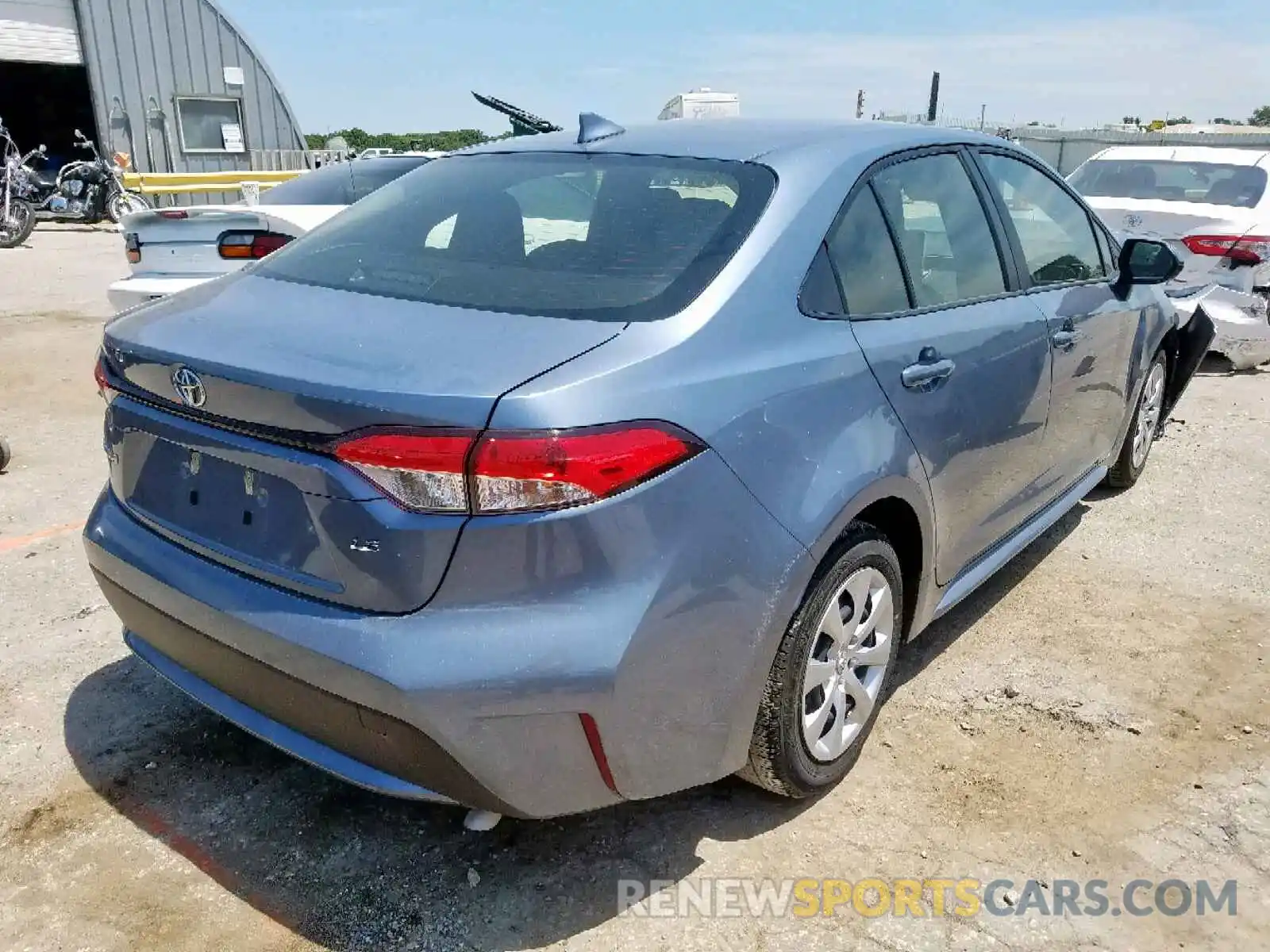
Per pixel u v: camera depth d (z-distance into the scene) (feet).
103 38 62.23
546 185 9.53
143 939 7.58
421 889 8.14
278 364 7.14
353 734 7.11
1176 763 9.82
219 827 8.79
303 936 7.66
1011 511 11.84
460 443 6.49
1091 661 11.71
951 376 9.68
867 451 8.47
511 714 6.75
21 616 12.22
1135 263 13.69
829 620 8.64
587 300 7.81
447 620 6.72
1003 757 9.89
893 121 11.30
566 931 7.75
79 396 22.15
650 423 6.92
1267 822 9.00
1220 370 26.35
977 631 12.37
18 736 9.93
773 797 9.25
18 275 39.34
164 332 8.14
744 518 7.43
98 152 63.98
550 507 6.57
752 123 10.53
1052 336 11.66
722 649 7.48
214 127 68.08
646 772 7.38
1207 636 12.31
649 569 6.92
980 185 11.31
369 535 6.72
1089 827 8.91
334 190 24.07
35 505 15.67
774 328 8.06
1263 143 72.02
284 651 7.10
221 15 66.18
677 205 8.80
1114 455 15.38
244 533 7.53
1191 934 7.78
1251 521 15.87
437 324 7.60
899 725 10.39
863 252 9.20
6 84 71.05
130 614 8.59
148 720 10.27
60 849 8.47
